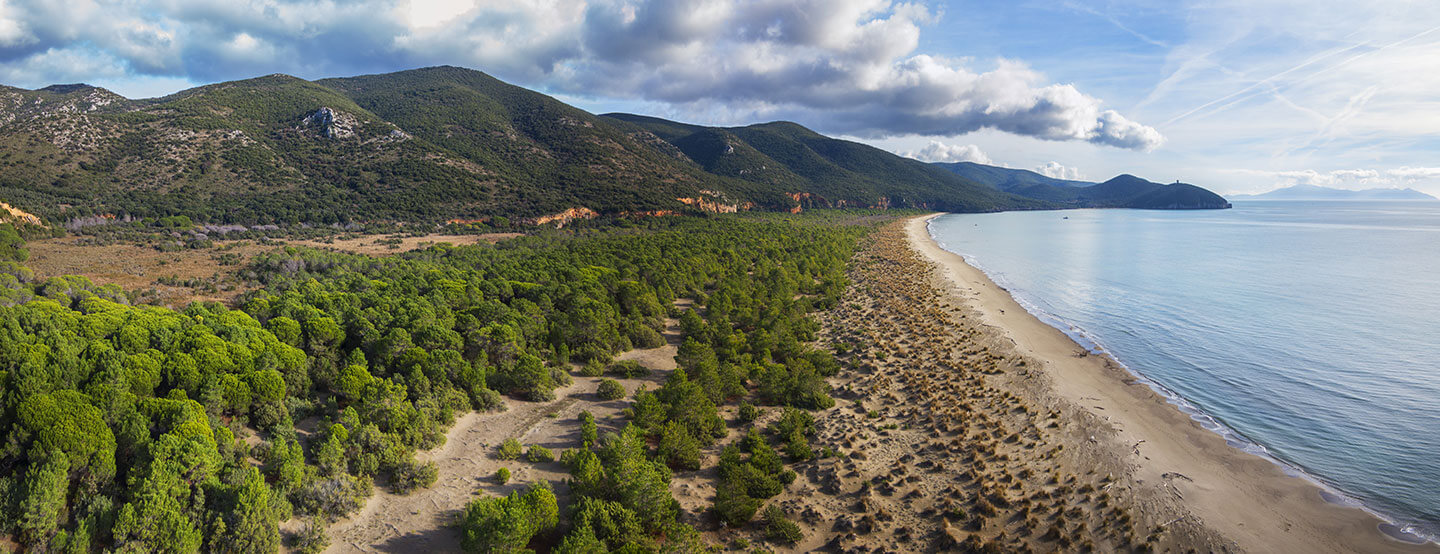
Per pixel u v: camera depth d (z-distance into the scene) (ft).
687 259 336.49
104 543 81.41
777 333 202.39
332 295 195.93
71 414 94.22
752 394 156.66
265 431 118.62
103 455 90.27
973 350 195.83
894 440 128.98
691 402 132.26
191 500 86.43
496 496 104.22
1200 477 117.29
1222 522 102.73
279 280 241.35
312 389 138.31
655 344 198.59
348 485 98.17
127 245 329.31
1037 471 116.78
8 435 91.61
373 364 151.74
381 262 300.61
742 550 92.63
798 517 101.71
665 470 109.19
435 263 300.61
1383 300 289.74
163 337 136.36
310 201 491.72
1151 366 187.42
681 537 85.61
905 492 108.58
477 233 492.54
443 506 100.73
